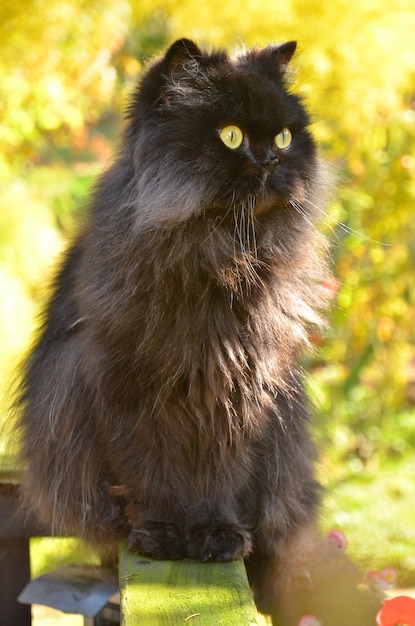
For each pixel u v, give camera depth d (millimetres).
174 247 1149
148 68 1224
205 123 1172
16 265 2295
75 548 1380
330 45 1892
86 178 2504
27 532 1279
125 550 1169
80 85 2129
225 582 1087
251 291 1171
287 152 1207
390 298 2221
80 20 2059
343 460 2240
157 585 1080
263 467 1222
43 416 1233
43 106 2084
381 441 2309
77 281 1206
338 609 1261
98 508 1217
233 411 1172
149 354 1149
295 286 1202
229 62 1206
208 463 1184
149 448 1174
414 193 2119
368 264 2193
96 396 1173
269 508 1229
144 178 1153
